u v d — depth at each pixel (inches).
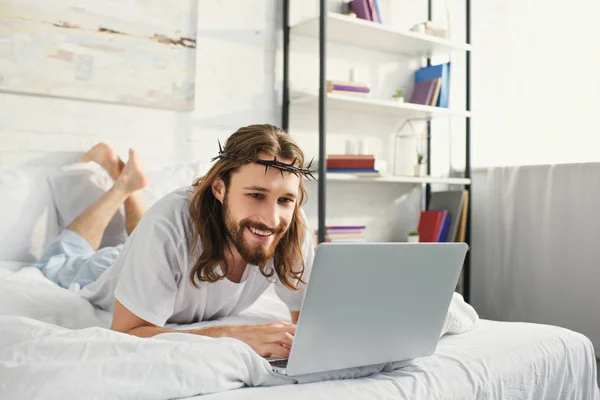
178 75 99.1
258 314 61.2
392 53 130.4
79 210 82.7
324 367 38.0
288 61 112.0
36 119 87.1
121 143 94.5
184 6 99.8
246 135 45.4
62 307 53.4
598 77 114.0
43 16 86.4
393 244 36.8
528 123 125.5
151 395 32.8
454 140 140.9
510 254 124.6
